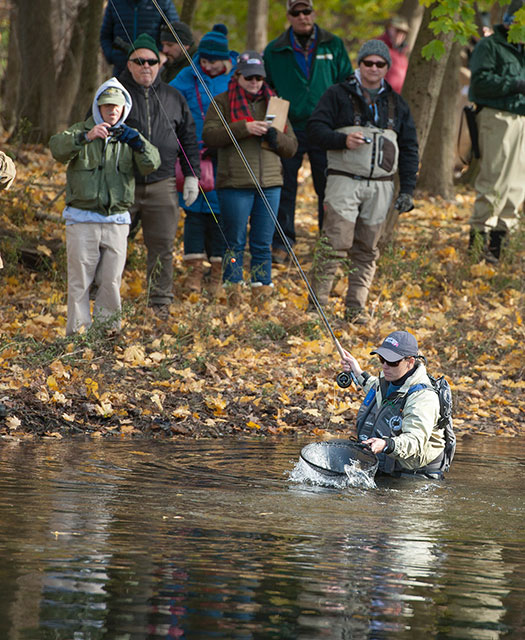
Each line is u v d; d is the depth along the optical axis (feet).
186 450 64.08
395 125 99.09
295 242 121.70
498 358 99.50
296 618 32.12
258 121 96.22
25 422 68.74
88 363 79.97
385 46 97.35
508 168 122.52
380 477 57.72
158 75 91.81
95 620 31.14
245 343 94.07
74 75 182.60
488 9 207.51
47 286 105.50
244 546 40.63
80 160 81.97
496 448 70.64
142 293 97.45
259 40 214.90
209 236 108.78
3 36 224.53
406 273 120.06
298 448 66.80
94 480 52.70
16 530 41.19
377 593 35.14
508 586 36.83
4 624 30.48
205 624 31.24
